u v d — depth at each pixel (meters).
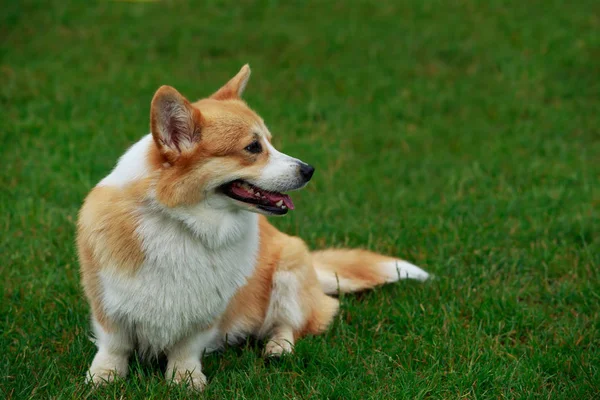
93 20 14.66
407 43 14.13
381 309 6.22
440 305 6.25
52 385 4.84
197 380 5.11
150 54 13.49
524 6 15.92
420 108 11.88
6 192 8.21
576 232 7.73
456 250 7.44
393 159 10.12
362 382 5.14
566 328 5.91
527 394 4.99
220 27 14.68
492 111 11.83
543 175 9.48
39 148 9.52
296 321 5.88
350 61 13.50
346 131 10.99
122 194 4.72
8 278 6.45
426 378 5.12
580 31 14.63
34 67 12.29
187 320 4.94
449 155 10.32
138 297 4.77
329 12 15.65
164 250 4.72
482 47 14.02
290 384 5.11
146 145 4.85
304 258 5.95
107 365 5.12
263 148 5.00
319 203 8.52
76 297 6.22
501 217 8.16
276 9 15.76
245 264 5.11
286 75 12.91
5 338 5.60
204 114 4.82
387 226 7.98
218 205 4.84
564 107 11.91
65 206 8.05
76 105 11.02
